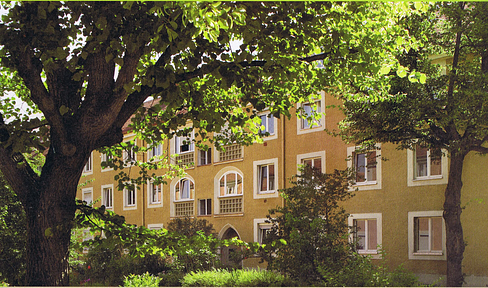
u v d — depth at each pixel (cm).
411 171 1838
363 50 720
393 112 1445
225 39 683
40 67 696
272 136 2397
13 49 639
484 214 1623
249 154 2500
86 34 668
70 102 711
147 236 727
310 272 1215
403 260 1822
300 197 1480
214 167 2689
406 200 1842
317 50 804
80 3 638
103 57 684
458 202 1500
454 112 1309
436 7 1431
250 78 730
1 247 1197
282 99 891
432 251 1750
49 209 674
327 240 1244
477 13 1349
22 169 695
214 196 2666
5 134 702
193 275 1473
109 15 645
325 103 2166
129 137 3194
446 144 1485
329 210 1480
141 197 3173
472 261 1634
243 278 1263
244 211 2489
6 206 1234
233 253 1555
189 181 2869
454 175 1505
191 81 838
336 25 745
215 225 2633
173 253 765
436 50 1545
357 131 1702
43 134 805
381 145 1928
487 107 1276
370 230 1964
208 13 555
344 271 1058
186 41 618
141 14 671
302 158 2247
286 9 705
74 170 688
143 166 1067
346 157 2053
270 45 693
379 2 744
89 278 2223
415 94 1405
